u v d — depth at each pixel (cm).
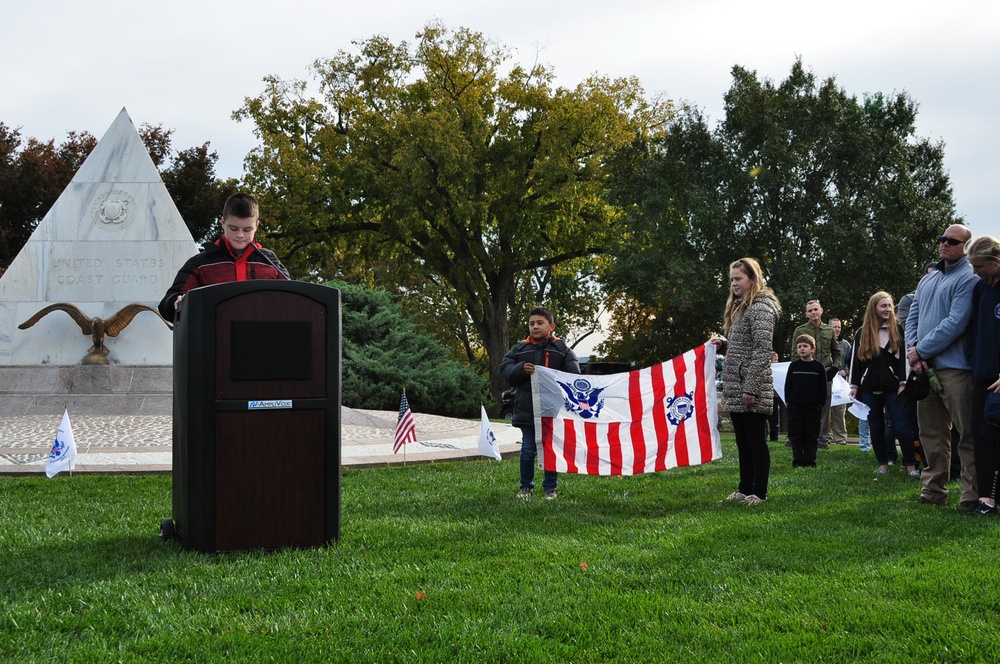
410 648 340
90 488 787
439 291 4616
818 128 2908
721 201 2945
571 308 4716
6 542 545
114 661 325
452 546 528
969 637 344
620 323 4222
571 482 852
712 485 822
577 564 478
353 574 454
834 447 1327
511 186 3244
